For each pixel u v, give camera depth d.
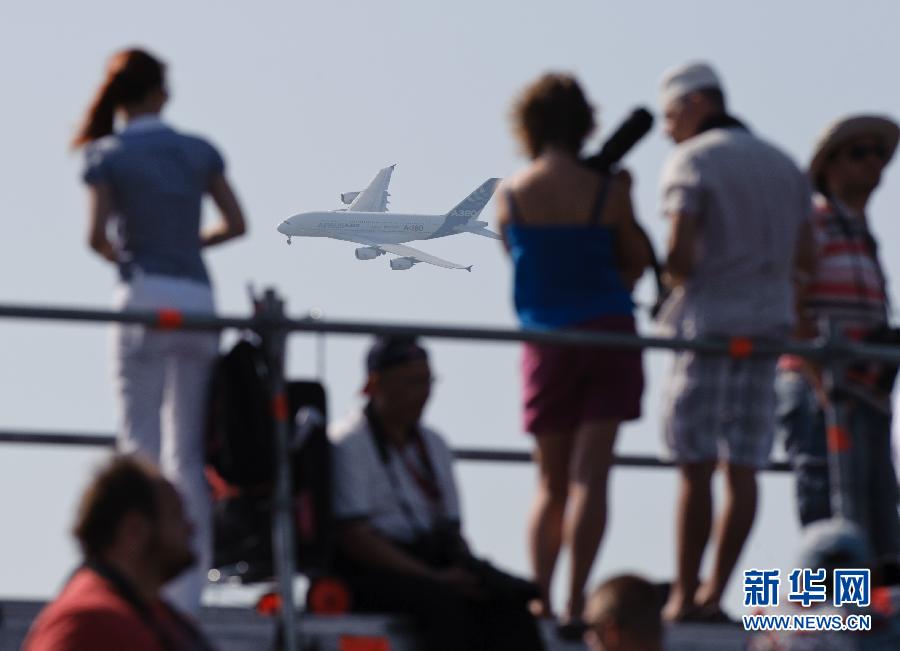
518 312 28.34
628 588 20.52
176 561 17.94
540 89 28.33
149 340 25.98
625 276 28.61
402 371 26.20
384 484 26.27
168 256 26.28
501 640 25.48
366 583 25.61
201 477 26.08
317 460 25.44
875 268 31.58
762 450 28.23
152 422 26.17
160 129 26.94
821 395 30.42
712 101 29.09
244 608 28.38
